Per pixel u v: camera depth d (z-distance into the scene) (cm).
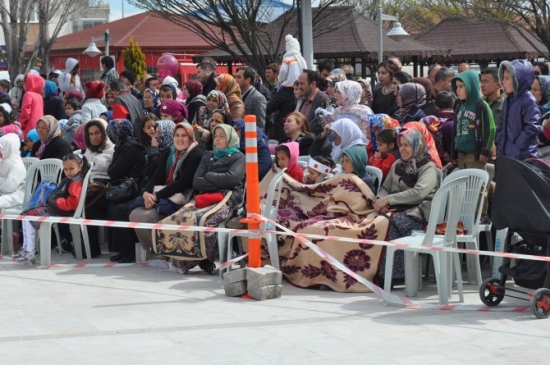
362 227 794
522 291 714
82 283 838
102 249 1031
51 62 3750
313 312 713
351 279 790
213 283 834
